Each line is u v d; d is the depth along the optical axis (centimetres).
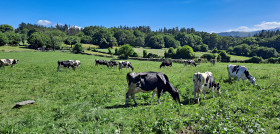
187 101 895
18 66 2589
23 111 761
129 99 938
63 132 578
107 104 859
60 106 828
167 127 573
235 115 642
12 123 632
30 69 2231
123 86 1255
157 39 12781
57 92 1088
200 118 633
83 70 2317
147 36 17588
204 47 12200
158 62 4338
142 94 1009
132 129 582
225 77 1496
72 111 754
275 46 12975
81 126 604
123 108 789
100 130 577
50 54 5584
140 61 4672
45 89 1162
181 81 1391
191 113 696
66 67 2397
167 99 937
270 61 4428
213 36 15862
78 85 1308
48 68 2427
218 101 827
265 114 665
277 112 662
